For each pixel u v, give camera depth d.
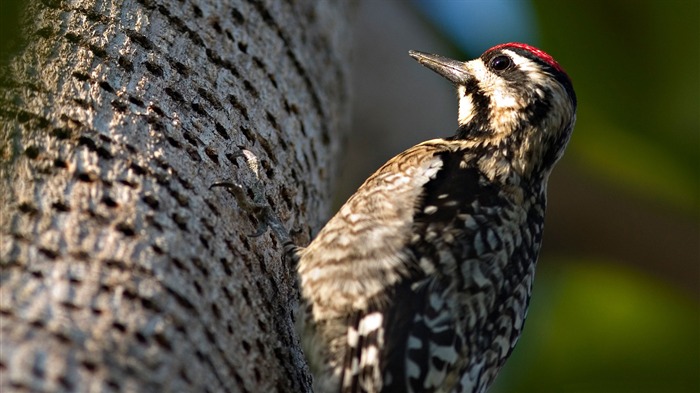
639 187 15.12
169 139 7.38
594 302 15.39
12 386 5.59
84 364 5.85
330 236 8.69
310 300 8.56
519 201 9.52
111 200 6.76
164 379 6.12
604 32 14.34
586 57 14.52
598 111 14.72
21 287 6.09
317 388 8.43
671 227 15.14
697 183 14.90
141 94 7.46
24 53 7.09
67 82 7.18
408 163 9.29
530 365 15.13
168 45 7.91
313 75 9.98
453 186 9.13
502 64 10.65
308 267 8.63
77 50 7.38
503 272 8.83
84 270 6.32
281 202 8.57
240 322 7.14
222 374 6.69
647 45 14.27
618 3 14.16
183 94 7.79
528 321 15.26
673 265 15.17
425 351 8.19
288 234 8.58
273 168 8.53
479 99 10.61
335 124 10.65
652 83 14.44
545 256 15.55
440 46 15.95
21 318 5.91
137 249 6.59
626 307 15.34
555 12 14.48
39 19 7.34
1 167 6.62
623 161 15.04
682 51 14.17
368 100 15.66
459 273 8.52
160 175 7.10
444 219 8.77
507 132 10.06
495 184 9.50
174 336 6.36
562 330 15.34
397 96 15.78
